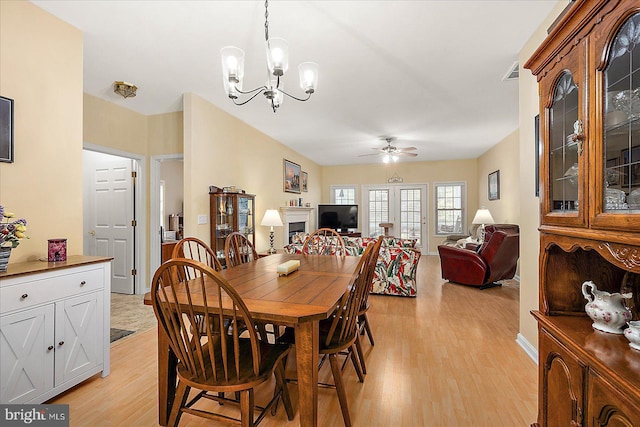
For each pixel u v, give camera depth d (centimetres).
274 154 589
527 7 212
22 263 199
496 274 455
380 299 405
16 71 202
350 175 911
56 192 225
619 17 98
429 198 851
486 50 270
